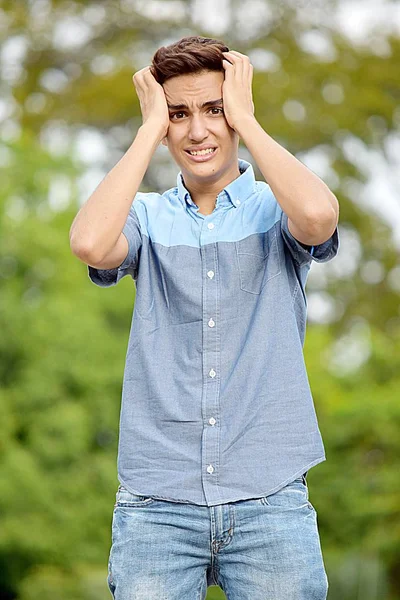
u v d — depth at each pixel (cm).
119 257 458
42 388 2139
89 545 2136
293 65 2872
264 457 433
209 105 459
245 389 438
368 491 2050
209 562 437
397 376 2161
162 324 454
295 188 439
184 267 456
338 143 2877
